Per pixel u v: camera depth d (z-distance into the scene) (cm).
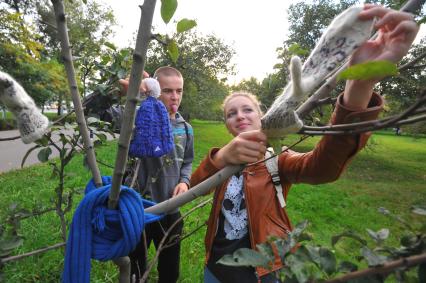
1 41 987
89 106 188
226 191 193
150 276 304
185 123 281
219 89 2194
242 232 187
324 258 79
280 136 84
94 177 121
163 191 245
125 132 89
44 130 95
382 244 89
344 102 91
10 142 1286
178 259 265
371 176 981
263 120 82
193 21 88
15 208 160
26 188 577
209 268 193
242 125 183
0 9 920
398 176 1001
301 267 75
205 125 3153
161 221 251
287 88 81
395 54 70
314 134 80
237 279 179
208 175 143
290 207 592
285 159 177
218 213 193
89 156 119
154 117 161
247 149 92
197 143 1612
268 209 179
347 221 535
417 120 65
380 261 73
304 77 72
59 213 163
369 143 765
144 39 79
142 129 157
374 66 53
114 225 105
